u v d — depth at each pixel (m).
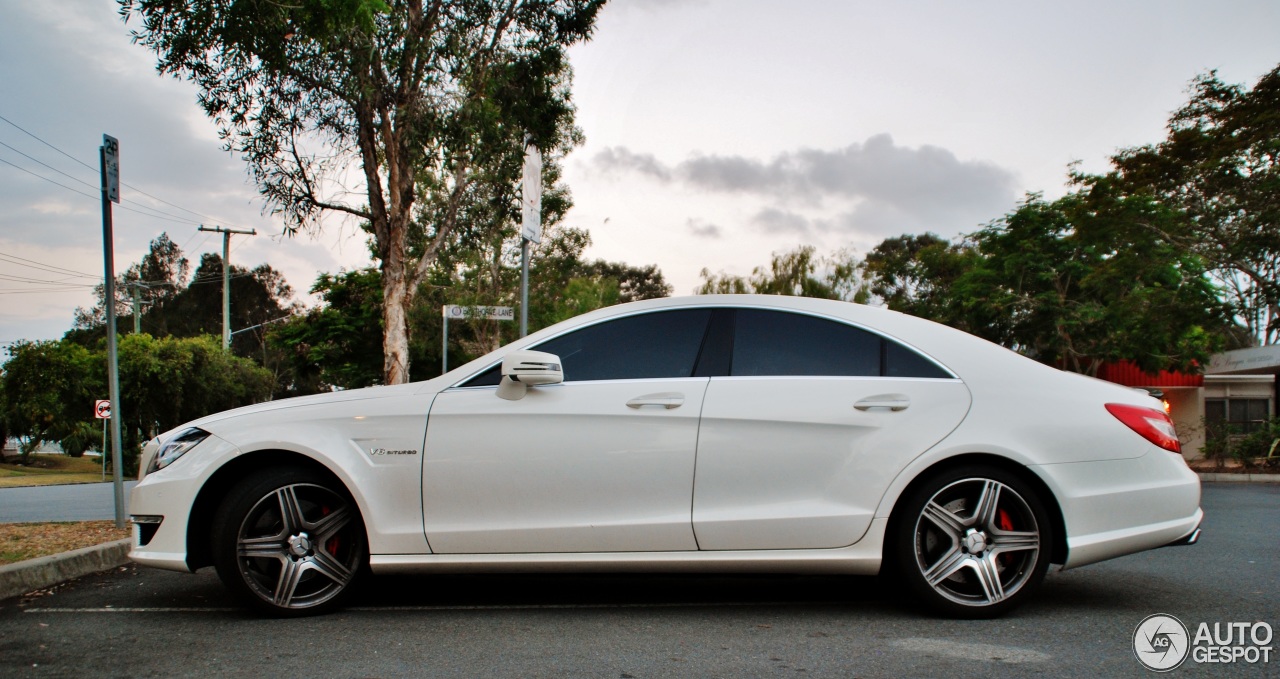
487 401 4.26
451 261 25.64
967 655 3.52
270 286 72.31
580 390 4.26
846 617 4.19
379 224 14.57
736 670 3.36
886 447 4.09
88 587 5.16
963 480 4.07
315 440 4.21
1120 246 21.11
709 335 4.39
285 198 14.19
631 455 4.15
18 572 5.03
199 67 12.00
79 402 36.66
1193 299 19.50
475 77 14.77
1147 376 26.64
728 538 4.11
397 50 13.66
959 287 27.20
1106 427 4.18
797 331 4.38
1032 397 4.20
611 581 5.17
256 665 3.47
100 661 3.56
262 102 13.20
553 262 29.77
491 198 17.55
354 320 35.84
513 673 3.34
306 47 12.23
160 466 4.32
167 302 68.88
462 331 31.19
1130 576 5.12
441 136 14.26
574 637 3.87
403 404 4.30
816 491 4.12
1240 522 7.91
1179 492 4.17
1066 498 4.07
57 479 31.73
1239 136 18.50
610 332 4.44
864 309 4.46
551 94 16.47
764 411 4.16
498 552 4.16
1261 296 19.22
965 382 4.22
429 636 3.90
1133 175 20.25
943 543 4.14
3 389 36.81
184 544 4.20
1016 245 25.83
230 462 4.27
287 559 4.21
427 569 4.18
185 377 36.75
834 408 4.15
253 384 40.03
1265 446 18.72
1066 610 4.26
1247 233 18.41
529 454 4.17
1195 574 5.18
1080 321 23.86
